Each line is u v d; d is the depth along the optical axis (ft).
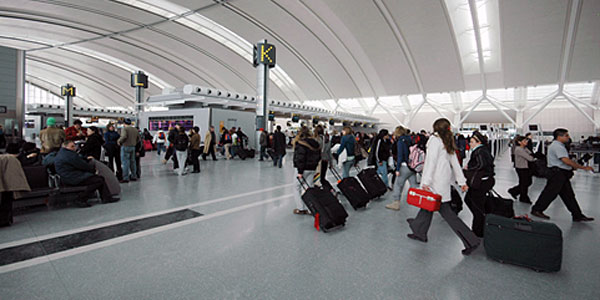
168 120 59.21
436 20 70.79
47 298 7.33
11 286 7.86
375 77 102.12
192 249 10.56
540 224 9.45
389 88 103.86
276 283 8.25
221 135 47.34
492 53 83.15
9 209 12.84
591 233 12.82
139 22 93.71
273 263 9.53
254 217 14.66
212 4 79.51
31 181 15.01
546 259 9.04
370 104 128.67
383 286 8.18
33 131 76.69
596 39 65.16
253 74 120.16
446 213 10.75
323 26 85.97
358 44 87.04
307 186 15.78
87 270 8.84
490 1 66.23
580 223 14.25
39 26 97.55
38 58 139.95
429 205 10.31
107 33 104.73
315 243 11.37
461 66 84.89
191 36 102.47
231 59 115.03
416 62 88.53
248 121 59.36
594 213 16.14
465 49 83.46
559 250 8.92
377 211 16.53
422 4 67.21
